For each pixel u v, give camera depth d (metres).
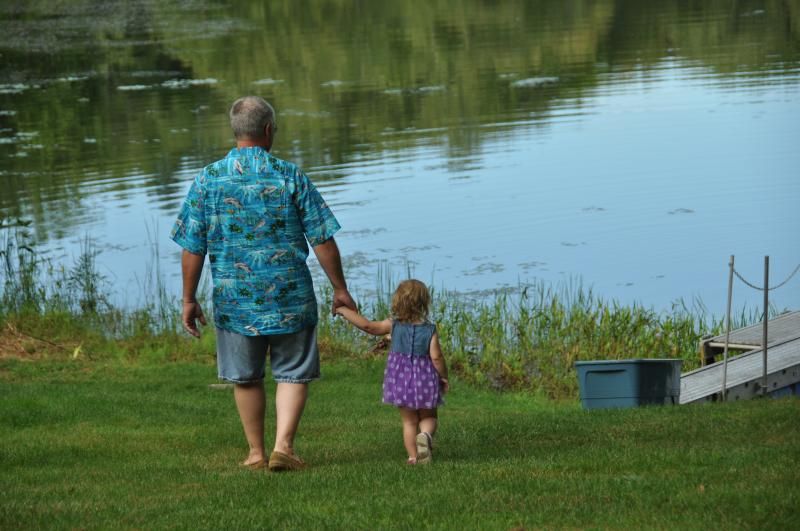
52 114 61.28
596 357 28.14
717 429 16.05
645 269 34.00
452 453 15.24
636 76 65.31
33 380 23.64
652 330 28.98
